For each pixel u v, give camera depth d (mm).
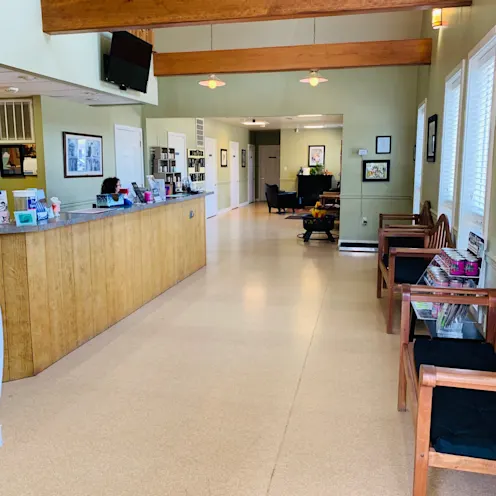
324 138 14398
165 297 5012
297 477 2107
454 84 4742
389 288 3973
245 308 4602
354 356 3441
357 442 2367
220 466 2186
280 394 2873
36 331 3170
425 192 6227
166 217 5234
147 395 2873
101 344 3703
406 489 2029
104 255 3984
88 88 4605
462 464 1679
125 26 3670
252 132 16516
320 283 5578
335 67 6340
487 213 3275
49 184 6090
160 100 8227
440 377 1628
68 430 2496
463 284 3094
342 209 7918
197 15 3543
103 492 2021
